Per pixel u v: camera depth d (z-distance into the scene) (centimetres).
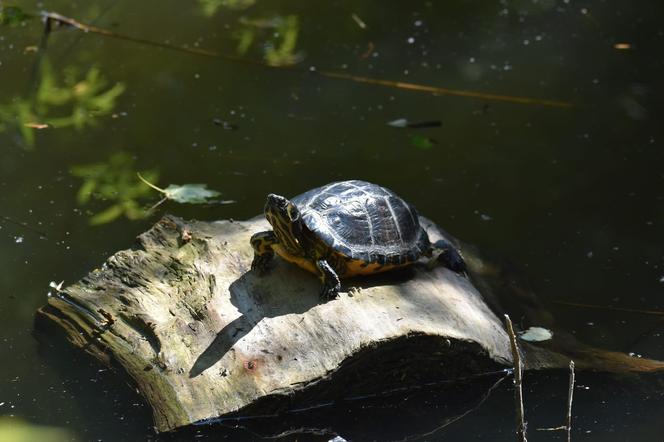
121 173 681
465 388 480
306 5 1055
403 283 508
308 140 764
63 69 850
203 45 922
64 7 990
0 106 766
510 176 724
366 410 458
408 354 464
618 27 1027
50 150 714
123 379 449
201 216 630
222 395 428
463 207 673
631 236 638
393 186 698
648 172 731
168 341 456
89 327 482
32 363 466
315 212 483
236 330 457
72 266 561
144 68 873
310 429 439
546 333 518
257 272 498
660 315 546
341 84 876
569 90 878
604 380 483
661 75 910
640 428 438
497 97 827
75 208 632
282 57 893
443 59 938
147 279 507
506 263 596
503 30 1017
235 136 761
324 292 476
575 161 751
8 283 538
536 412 457
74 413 429
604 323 538
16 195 643
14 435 408
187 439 416
